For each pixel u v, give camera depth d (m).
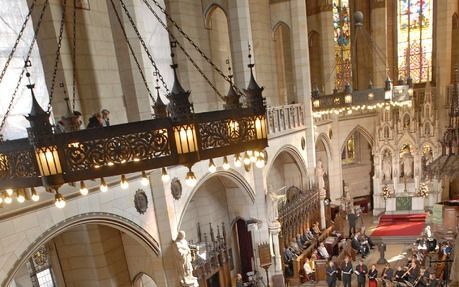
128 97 12.13
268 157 17.34
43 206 8.55
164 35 14.38
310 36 25.22
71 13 10.60
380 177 24.28
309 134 21.22
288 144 19.16
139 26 11.77
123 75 12.05
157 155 4.95
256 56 20.47
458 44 24.09
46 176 4.71
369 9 26.03
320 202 21.70
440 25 22.95
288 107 19.42
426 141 22.78
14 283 11.01
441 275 15.03
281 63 23.92
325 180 25.61
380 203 24.39
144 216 11.50
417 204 23.12
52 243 12.00
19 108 10.02
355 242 19.33
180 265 12.16
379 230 22.16
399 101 15.92
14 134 9.91
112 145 4.84
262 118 5.91
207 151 5.36
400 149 23.62
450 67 23.44
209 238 17.39
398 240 20.58
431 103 22.62
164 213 12.01
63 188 8.95
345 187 25.30
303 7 20.02
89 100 11.23
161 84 13.66
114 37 11.84
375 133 24.19
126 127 4.85
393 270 15.76
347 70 26.53
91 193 9.73
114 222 10.52
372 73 26.12
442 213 17.55
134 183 11.09
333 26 24.23
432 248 17.47
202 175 13.90
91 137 4.79
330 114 25.08
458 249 10.25
